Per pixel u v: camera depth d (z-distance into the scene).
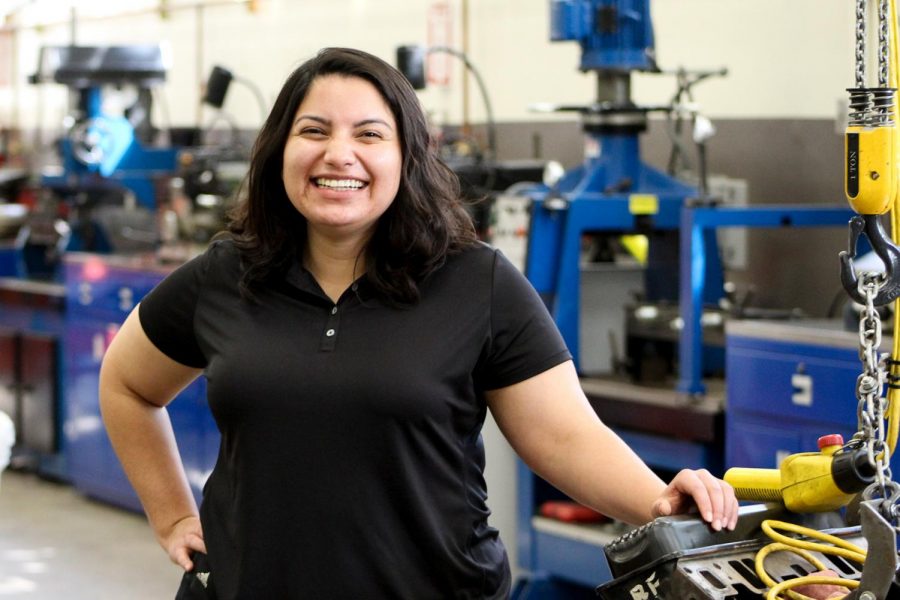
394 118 1.98
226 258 2.06
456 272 1.99
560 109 4.23
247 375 1.94
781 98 4.55
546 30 5.48
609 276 4.30
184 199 5.56
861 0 1.63
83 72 6.07
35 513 5.95
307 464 1.91
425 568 1.94
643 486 1.91
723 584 1.60
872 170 1.60
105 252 6.41
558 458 1.99
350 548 1.91
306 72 2.00
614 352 4.24
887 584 1.44
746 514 1.76
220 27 7.57
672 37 4.96
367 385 1.90
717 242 4.37
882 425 1.62
